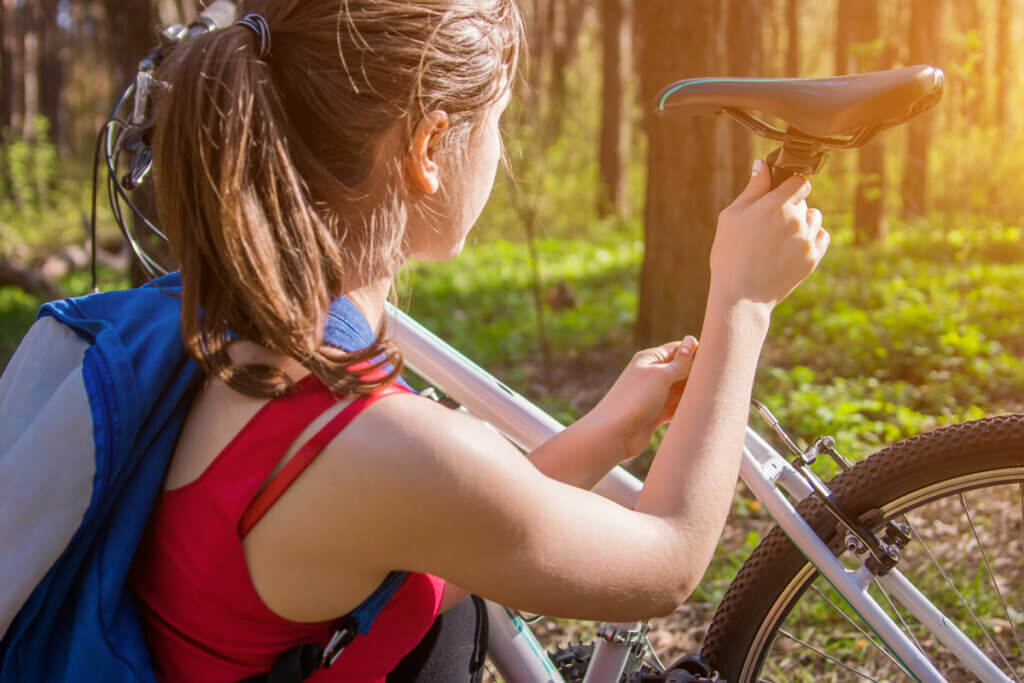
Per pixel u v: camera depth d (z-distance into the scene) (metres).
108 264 12.37
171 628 0.91
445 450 0.82
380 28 0.86
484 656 1.28
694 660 1.35
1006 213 11.84
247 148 0.83
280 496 0.83
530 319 8.05
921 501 1.42
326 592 0.86
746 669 1.54
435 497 0.81
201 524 0.86
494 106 0.96
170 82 0.87
